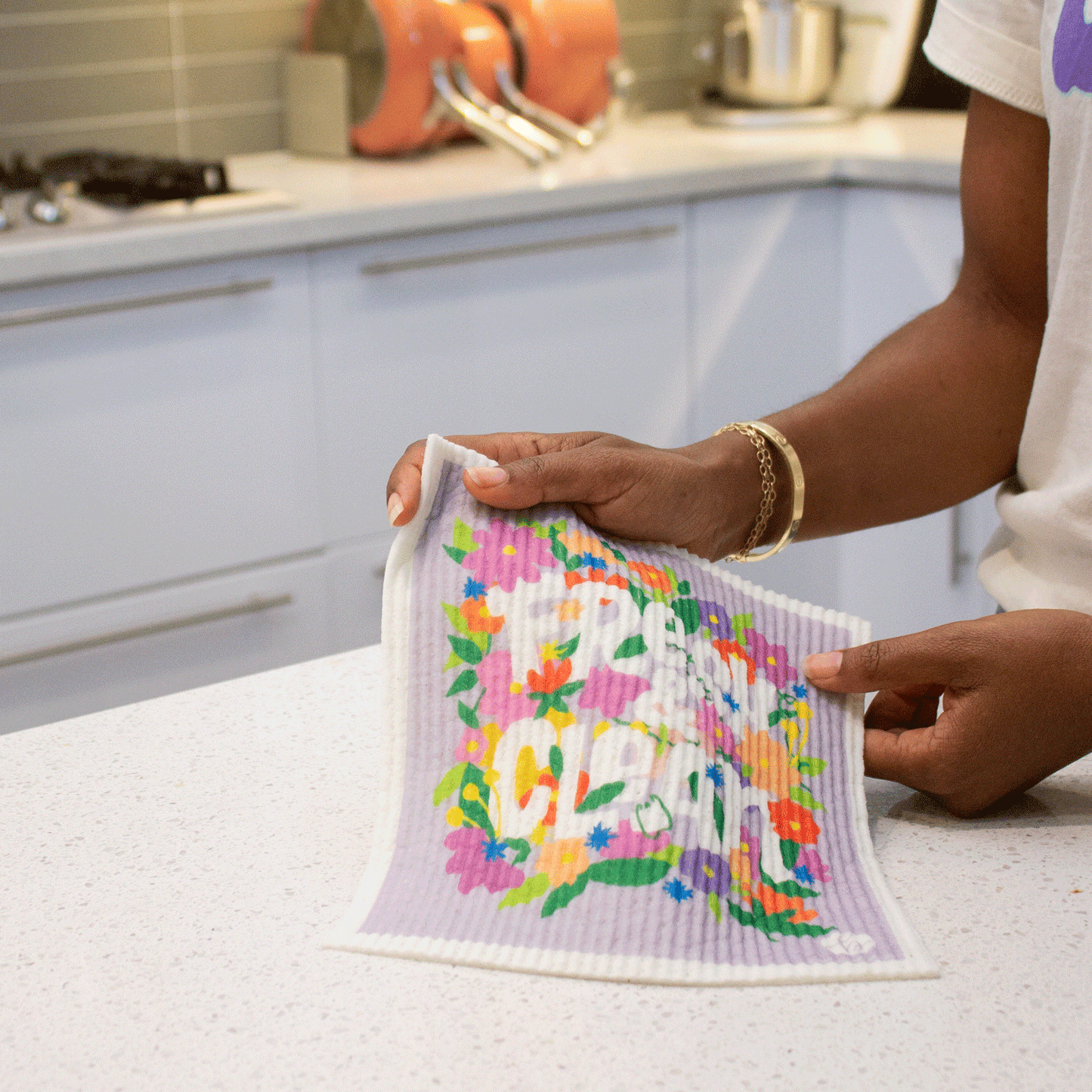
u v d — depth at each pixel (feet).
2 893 1.58
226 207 5.28
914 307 6.64
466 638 1.64
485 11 6.87
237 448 5.46
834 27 7.48
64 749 1.96
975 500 6.38
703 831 1.53
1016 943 1.45
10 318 4.79
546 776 1.57
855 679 1.76
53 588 5.20
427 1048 1.28
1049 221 2.10
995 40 2.15
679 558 1.87
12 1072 1.27
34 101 6.57
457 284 5.81
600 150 6.97
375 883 1.54
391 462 5.87
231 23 6.97
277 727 2.02
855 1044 1.28
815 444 2.28
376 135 6.61
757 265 6.71
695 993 1.36
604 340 6.33
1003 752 1.71
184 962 1.43
